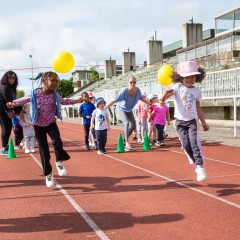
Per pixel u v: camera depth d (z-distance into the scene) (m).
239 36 22.08
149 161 8.41
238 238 3.61
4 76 9.19
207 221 4.13
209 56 23.53
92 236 3.80
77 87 66.06
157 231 3.87
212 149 10.05
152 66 35.03
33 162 8.83
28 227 4.14
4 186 6.23
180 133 5.73
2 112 9.66
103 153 10.04
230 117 18.02
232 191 5.39
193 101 5.65
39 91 5.64
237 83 15.44
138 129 12.41
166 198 5.14
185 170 7.12
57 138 5.78
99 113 10.01
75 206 4.89
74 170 7.59
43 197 5.41
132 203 4.95
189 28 33.47
